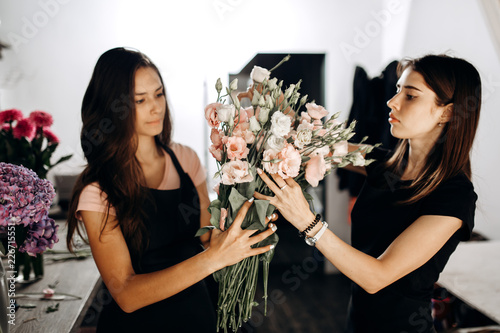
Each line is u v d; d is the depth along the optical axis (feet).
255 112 3.50
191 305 4.45
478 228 10.21
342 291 11.34
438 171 4.01
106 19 12.80
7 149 6.10
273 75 11.39
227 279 3.77
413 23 12.22
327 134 3.53
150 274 3.74
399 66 4.70
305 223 3.55
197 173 5.12
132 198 4.03
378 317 4.40
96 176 4.02
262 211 3.36
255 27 13.65
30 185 4.20
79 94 12.82
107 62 4.07
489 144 9.61
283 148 3.24
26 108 12.67
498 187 9.43
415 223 3.85
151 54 13.29
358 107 10.91
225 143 3.42
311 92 11.46
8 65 12.35
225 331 3.87
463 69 3.98
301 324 9.65
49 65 12.63
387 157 5.05
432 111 4.04
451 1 10.36
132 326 4.21
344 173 11.61
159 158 4.72
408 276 4.14
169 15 13.17
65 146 12.79
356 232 4.77
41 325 4.72
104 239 3.90
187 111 13.65
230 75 11.51
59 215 9.30
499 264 6.56
